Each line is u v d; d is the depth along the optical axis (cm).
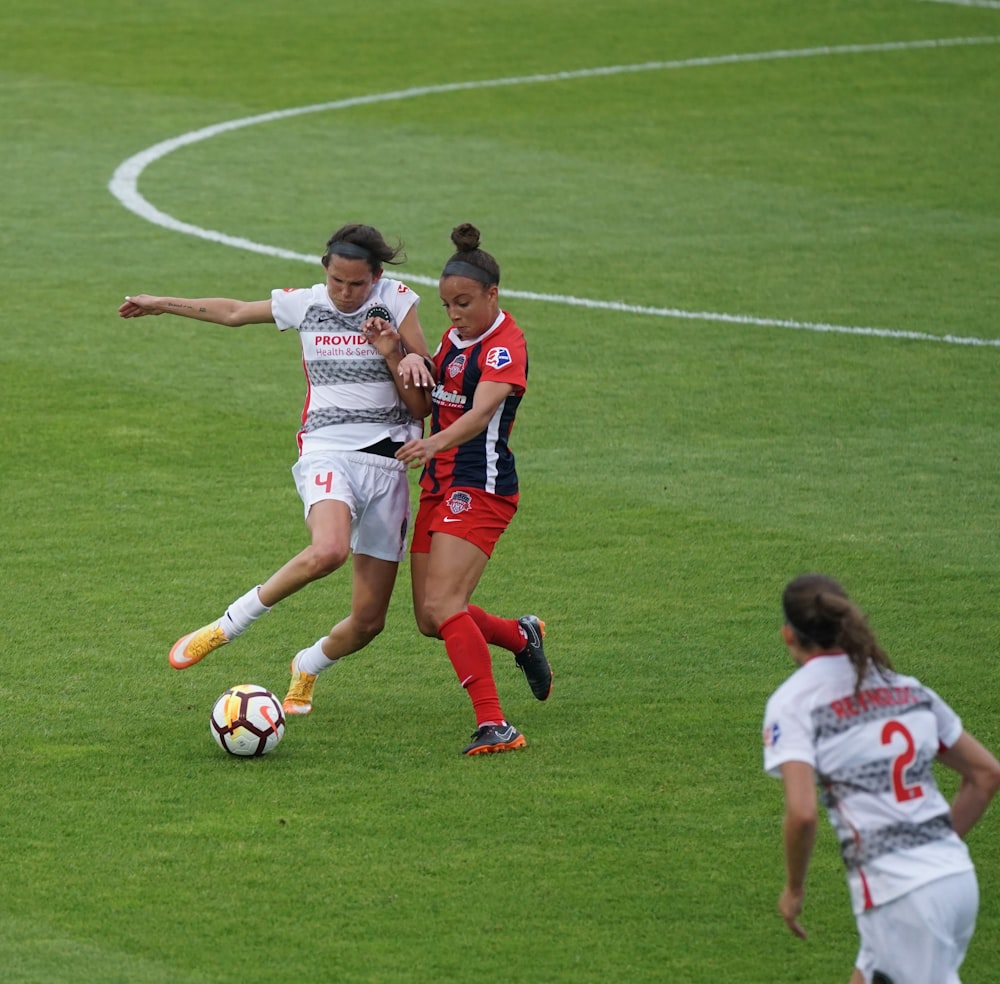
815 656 1534
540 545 3147
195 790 2141
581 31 9544
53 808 2081
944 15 10000
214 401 4006
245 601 2288
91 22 9475
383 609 2369
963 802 1549
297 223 5797
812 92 8144
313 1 10175
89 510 3294
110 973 1700
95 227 5681
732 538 3188
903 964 1457
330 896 1869
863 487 3478
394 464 2341
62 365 4247
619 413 3969
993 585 2952
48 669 2547
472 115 7638
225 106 7719
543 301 4938
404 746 2297
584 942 1778
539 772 2208
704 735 2334
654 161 6825
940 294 5022
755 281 5172
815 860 1978
